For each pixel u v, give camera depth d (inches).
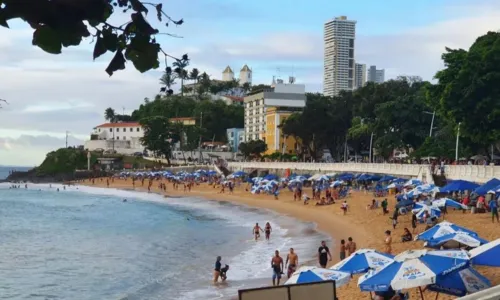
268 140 5777.6
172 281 1280.8
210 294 1136.2
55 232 2345.0
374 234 1616.6
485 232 1312.7
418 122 3614.7
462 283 622.2
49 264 1552.7
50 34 126.3
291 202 2970.0
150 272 1409.9
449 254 644.1
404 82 4498.0
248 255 1587.1
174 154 7017.7
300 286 309.1
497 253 642.2
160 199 4106.8
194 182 4877.0
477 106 2004.2
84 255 1704.0
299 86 6112.2
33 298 1157.7
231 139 6791.3
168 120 6530.5
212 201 3597.4
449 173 2213.3
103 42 133.2
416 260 638.5
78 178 6855.3
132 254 1711.4
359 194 2775.6
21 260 1617.9
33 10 120.7
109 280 1331.2
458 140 2652.6
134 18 134.4
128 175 6289.4
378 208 2177.7
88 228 2486.5
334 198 2785.4
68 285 1280.8
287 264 1247.5
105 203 4055.1
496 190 1552.7
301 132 4655.5
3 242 2022.6
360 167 3233.3
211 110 7268.7
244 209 3004.4
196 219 2765.7
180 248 1811.0
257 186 3634.4
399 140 3636.8
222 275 1253.7
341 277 717.9
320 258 1198.3
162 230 2352.4
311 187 3668.8
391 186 2417.6
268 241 1843.0
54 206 3833.7
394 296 664.4
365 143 4677.7
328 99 4837.6
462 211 1734.7
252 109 6279.5
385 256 783.7
